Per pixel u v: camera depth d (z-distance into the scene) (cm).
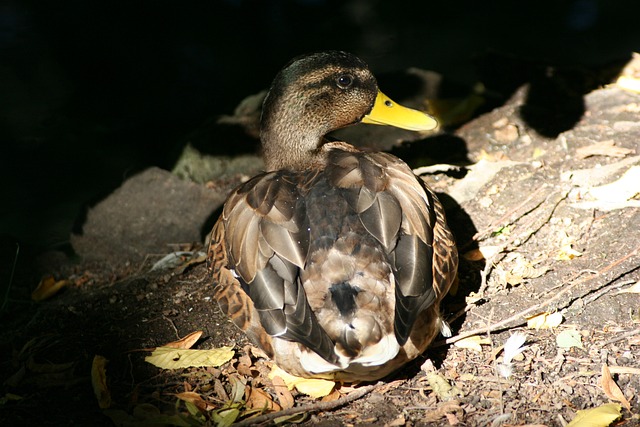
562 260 612
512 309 579
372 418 504
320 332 467
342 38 1195
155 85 1110
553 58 1105
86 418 526
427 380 532
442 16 1246
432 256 524
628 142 734
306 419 510
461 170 748
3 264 788
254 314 522
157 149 979
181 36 1217
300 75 612
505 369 529
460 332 567
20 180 934
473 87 916
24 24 1230
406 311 474
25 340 624
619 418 484
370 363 461
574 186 683
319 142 629
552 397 504
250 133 871
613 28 1176
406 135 848
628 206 643
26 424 523
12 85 1107
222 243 573
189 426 507
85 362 582
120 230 792
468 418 496
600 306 566
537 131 806
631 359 523
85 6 1266
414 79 920
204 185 833
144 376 561
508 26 1202
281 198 525
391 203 517
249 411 520
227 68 1141
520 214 670
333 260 490
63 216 877
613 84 852
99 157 967
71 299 706
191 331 604
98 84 1111
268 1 1287
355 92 618
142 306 646
